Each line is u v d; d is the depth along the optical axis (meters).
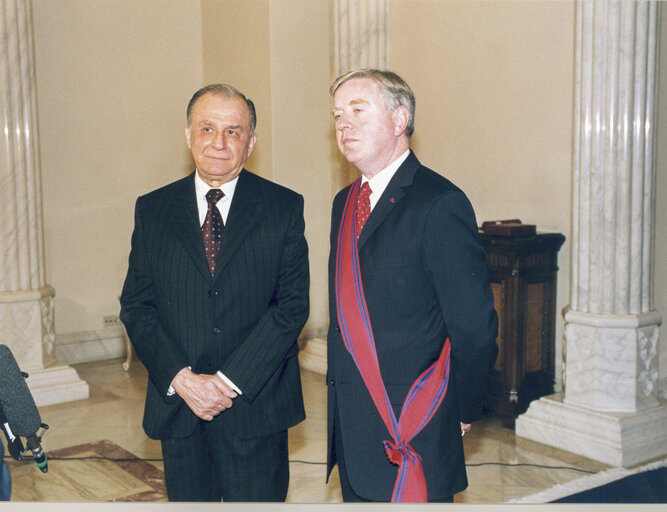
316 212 6.74
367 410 2.20
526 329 4.78
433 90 5.85
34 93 5.39
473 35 5.50
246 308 2.46
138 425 4.96
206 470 2.51
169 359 2.43
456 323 2.11
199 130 2.40
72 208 6.65
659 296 4.83
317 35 6.64
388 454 2.14
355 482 2.21
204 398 2.37
